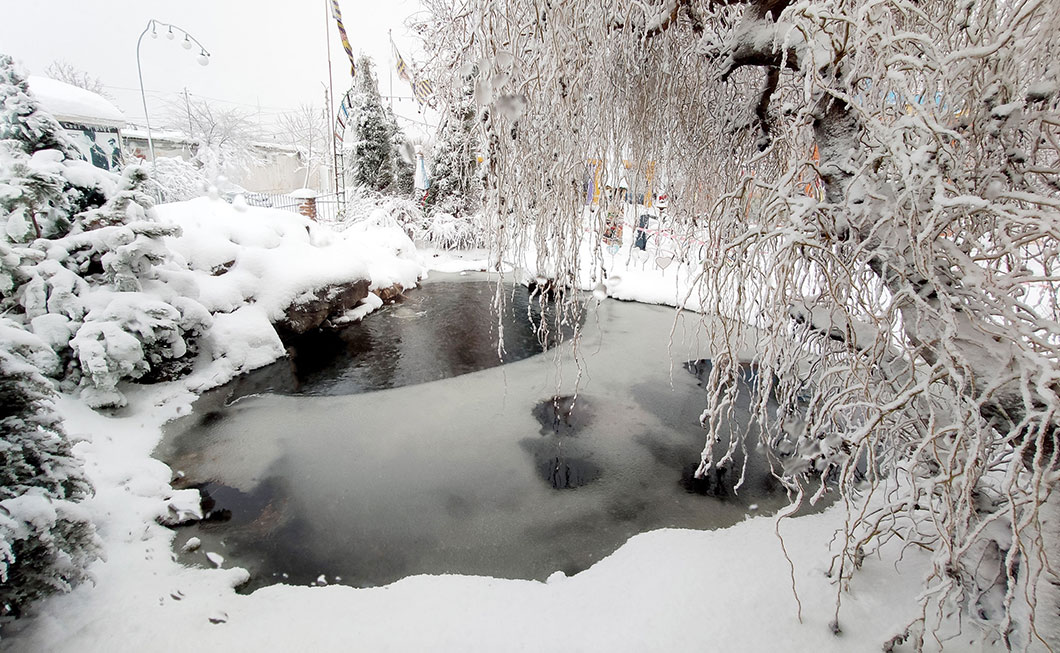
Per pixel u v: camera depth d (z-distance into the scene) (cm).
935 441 233
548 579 314
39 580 256
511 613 277
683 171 470
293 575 323
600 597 288
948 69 204
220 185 1994
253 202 1764
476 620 271
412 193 1536
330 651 250
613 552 343
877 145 236
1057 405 171
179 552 340
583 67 313
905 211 220
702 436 500
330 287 823
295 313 760
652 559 320
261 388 601
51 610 271
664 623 262
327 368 663
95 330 486
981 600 237
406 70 855
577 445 483
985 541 238
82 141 1232
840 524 345
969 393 217
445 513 386
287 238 842
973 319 198
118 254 516
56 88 1181
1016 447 197
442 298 1019
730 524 372
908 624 230
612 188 392
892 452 311
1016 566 230
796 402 393
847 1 231
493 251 372
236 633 263
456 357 707
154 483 405
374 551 346
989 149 244
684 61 409
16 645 250
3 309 495
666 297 934
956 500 232
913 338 238
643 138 413
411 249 1238
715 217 336
